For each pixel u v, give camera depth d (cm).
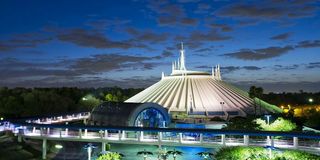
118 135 7931
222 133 7025
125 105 9869
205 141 7312
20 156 7756
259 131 6838
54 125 8194
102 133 7912
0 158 7338
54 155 8256
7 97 15575
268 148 5156
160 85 14212
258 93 12750
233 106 12525
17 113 14600
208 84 13750
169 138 7669
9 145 8144
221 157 5225
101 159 5853
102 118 10188
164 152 7181
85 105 18275
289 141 6919
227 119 11456
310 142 6838
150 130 7488
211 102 12606
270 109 13462
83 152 8406
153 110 9444
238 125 8094
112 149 8400
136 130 7581
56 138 8125
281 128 7962
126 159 7519
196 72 14338
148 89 14488
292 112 12062
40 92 16912
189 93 13062
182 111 12025
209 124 9969
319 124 10762
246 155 5103
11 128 9038
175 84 13788
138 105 9269
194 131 7219
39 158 7956
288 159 4953
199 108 12206
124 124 9175
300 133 6531
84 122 12838
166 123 9631
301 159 4916
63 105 17162
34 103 15862
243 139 7331
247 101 13300
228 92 13512
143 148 8431
